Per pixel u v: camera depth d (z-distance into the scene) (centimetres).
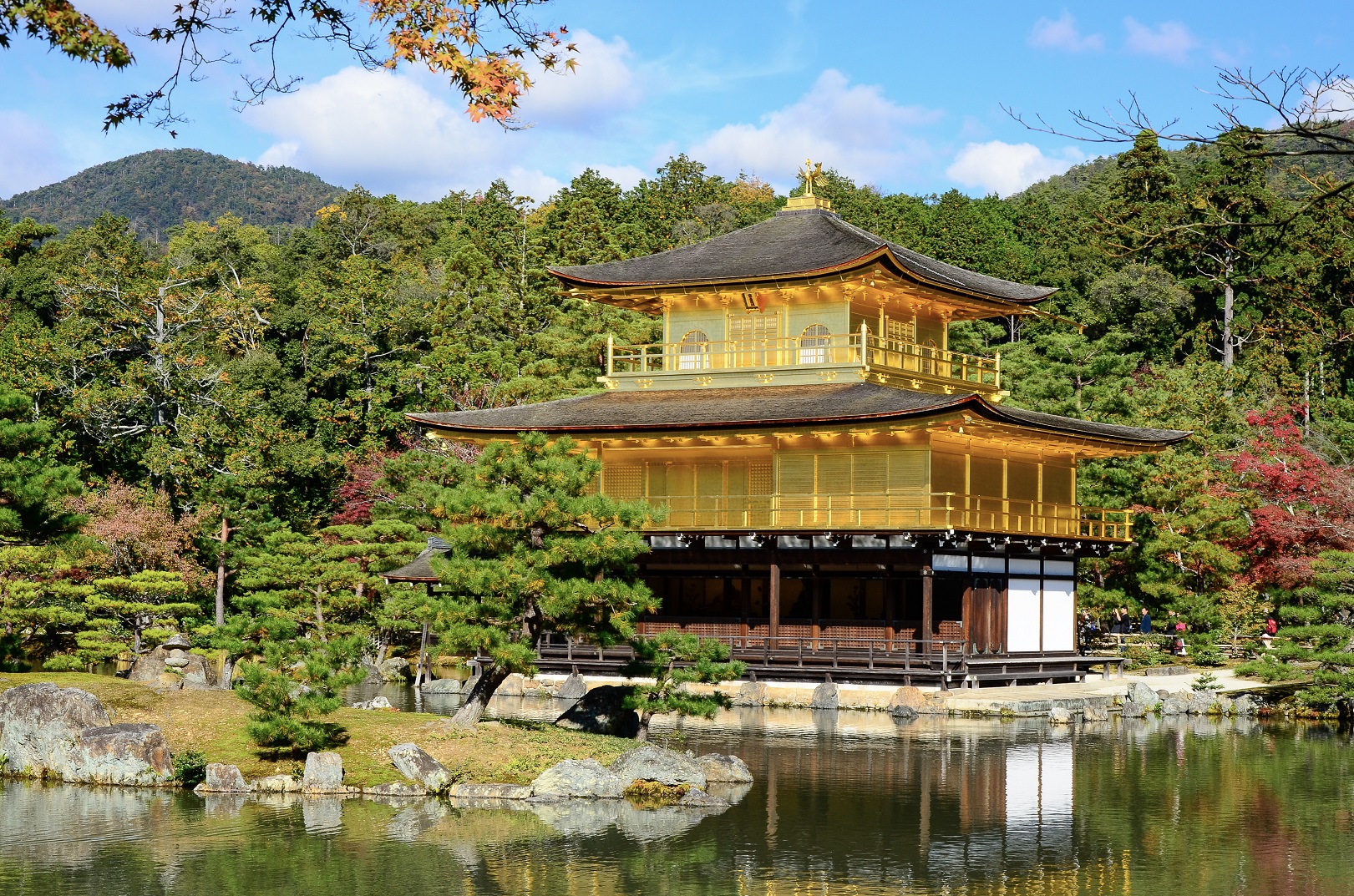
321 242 14262
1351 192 1566
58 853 2894
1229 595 6656
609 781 3494
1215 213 1738
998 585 5916
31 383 8356
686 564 5934
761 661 5728
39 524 4569
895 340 6406
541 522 3925
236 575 7412
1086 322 11256
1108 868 2823
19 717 3741
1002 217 13875
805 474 5875
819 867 2831
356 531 6831
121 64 1758
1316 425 8350
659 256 6819
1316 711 5353
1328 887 2680
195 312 9425
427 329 10288
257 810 3291
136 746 3588
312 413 9619
